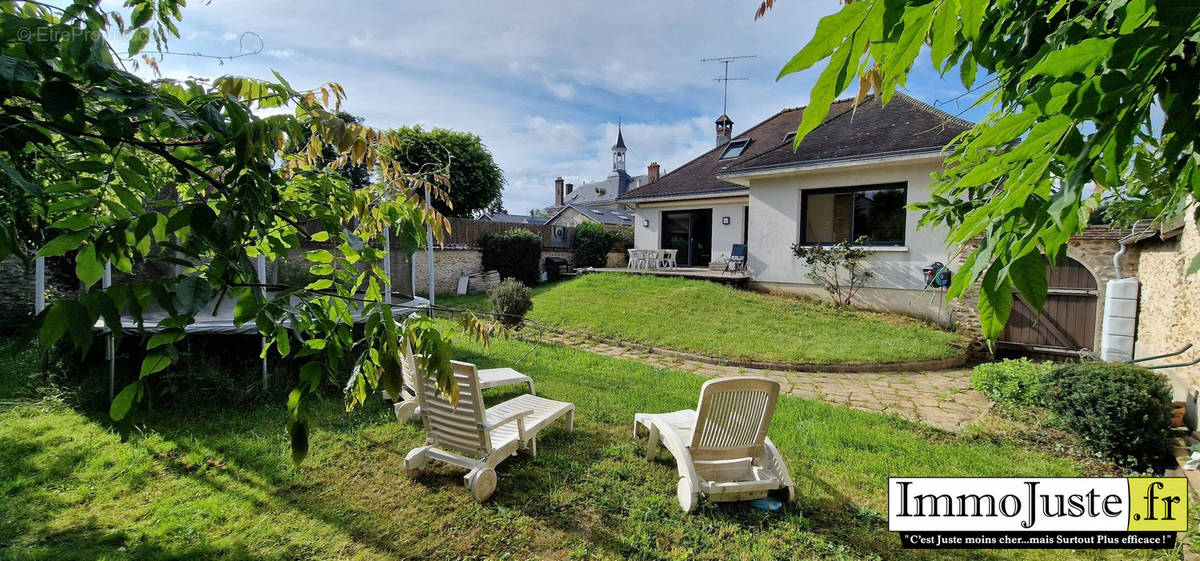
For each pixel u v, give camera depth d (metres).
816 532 3.57
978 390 7.28
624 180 58.91
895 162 11.22
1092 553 3.36
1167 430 4.77
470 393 3.90
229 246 1.28
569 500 3.91
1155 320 7.27
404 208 2.51
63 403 5.62
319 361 1.67
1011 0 1.54
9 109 1.15
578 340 10.60
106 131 1.21
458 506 3.81
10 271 9.52
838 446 4.98
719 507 3.84
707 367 8.92
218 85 1.67
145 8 2.15
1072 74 0.90
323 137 1.79
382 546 3.34
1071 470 4.56
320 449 4.74
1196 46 0.95
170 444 4.69
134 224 1.17
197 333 6.21
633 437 5.17
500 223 20.27
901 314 11.78
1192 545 3.30
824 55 0.89
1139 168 1.87
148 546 3.27
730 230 17.09
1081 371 5.47
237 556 3.20
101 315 1.03
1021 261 1.17
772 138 17.78
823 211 13.21
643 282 14.81
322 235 2.07
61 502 3.73
